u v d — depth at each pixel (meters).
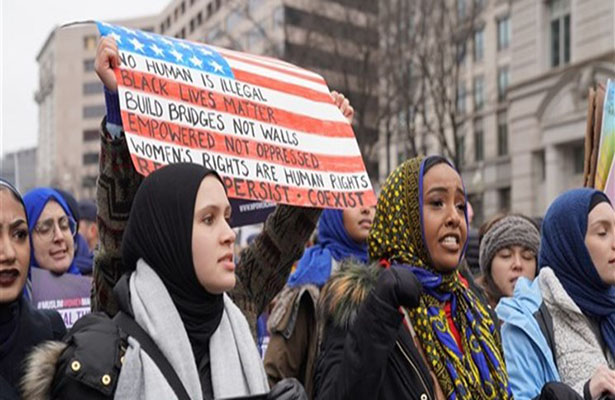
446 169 2.51
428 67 21.52
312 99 2.73
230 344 2.07
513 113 24.97
